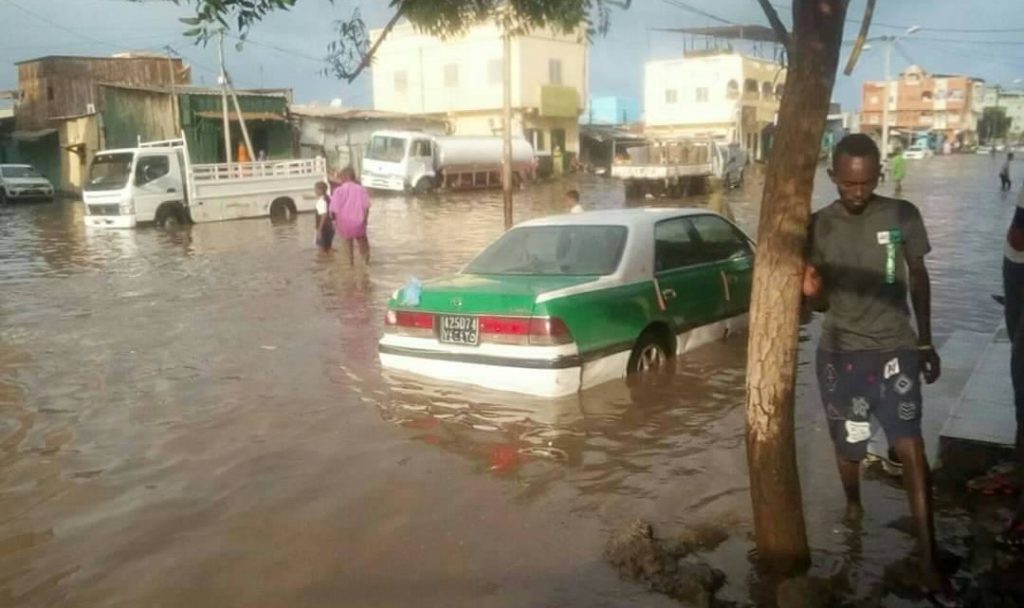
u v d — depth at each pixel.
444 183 39.72
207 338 9.43
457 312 6.67
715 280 7.90
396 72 52.28
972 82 102.06
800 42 3.50
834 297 3.93
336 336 9.31
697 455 5.52
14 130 48.97
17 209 34.28
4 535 4.62
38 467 5.61
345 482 5.21
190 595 3.94
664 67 61.34
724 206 16.98
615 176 36.31
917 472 3.76
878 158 3.80
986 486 4.64
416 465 5.45
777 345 3.73
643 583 3.90
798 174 3.56
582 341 6.46
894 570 3.87
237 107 34.00
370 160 38.28
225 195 26.08
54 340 9.53
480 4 4.85
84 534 4.60
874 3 3.92
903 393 3.81
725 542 4.29
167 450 5.86
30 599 3.95
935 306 10.23
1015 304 4.86
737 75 58.59
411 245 18.62
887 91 51.09
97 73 46.62
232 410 6.69
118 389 7.43
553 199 34.94
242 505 4.91
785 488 3.83
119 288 13.29
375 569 4.13
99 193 24.19
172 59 47.88
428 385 6.86
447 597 3.86
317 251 17.81
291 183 27.72
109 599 3.93
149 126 38.50
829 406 4.06
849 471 4.38
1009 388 5.75
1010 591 3.65
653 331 7.21
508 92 19.66
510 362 6.40
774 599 3.72
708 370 7.29
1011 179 42.69
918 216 3.87
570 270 7.10
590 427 6.02
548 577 4.01
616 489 5.02
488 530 4.53
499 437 5.88
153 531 4.61
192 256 17.42
